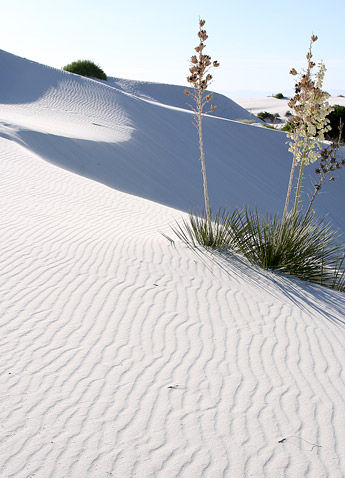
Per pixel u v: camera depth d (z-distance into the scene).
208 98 7.86
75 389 4.08
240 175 22.27
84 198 10.40
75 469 3.28
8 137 14.48
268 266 7.21
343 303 6.29
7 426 3.63
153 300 5.74
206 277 6.55
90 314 5.32
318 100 7.72
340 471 3.37
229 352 4.78
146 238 8.05
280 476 3.30
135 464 3.34
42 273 6.25
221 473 3.30
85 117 22.62
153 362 4.53
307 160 8.25
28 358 4.48
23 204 9.23
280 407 4.00
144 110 25.64
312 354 4.86
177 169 19.77
